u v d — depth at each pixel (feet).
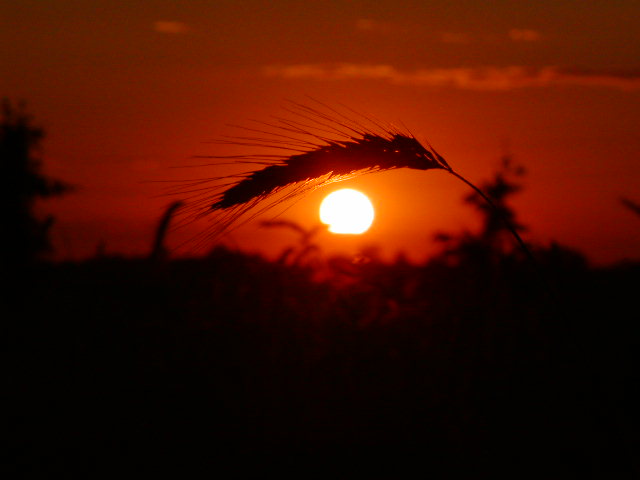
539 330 46.01
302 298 49.42
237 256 52.13
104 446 40.06
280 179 28.35
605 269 56.70
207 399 43.11
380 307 48.98
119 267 53.93
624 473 35.55
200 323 46.47
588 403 40.34
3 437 40.04
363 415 42.63
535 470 38.01
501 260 52.37
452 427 40.98
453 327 47.14
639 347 43.68
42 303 49.06
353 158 28.68
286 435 41.45
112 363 44.52
